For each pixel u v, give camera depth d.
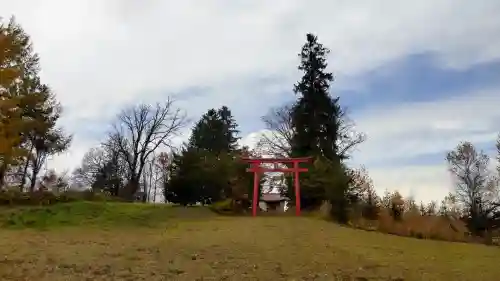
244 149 47.19
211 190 29.59
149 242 14.69
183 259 11.93
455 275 11.29
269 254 12.95
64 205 21.69
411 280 10.52
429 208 30.12
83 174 58.38
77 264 10.95
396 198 28.12
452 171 44.50
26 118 28.72
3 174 25.55
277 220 22.47
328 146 36.62
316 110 37.69
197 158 30.33
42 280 9.37
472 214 38.25
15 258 11.38
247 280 9.95
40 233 16.47
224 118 59.44
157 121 49.66
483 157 45.97
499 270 12.11
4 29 13.50
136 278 9.82
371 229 21.11
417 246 16.09
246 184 31.47
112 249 13.19
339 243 15.49
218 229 18.50
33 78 32.72
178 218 22.25
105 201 27.81
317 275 10.58
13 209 20.44
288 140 42.56
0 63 11.55
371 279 10.43
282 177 37.97
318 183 30.16
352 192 27.80
